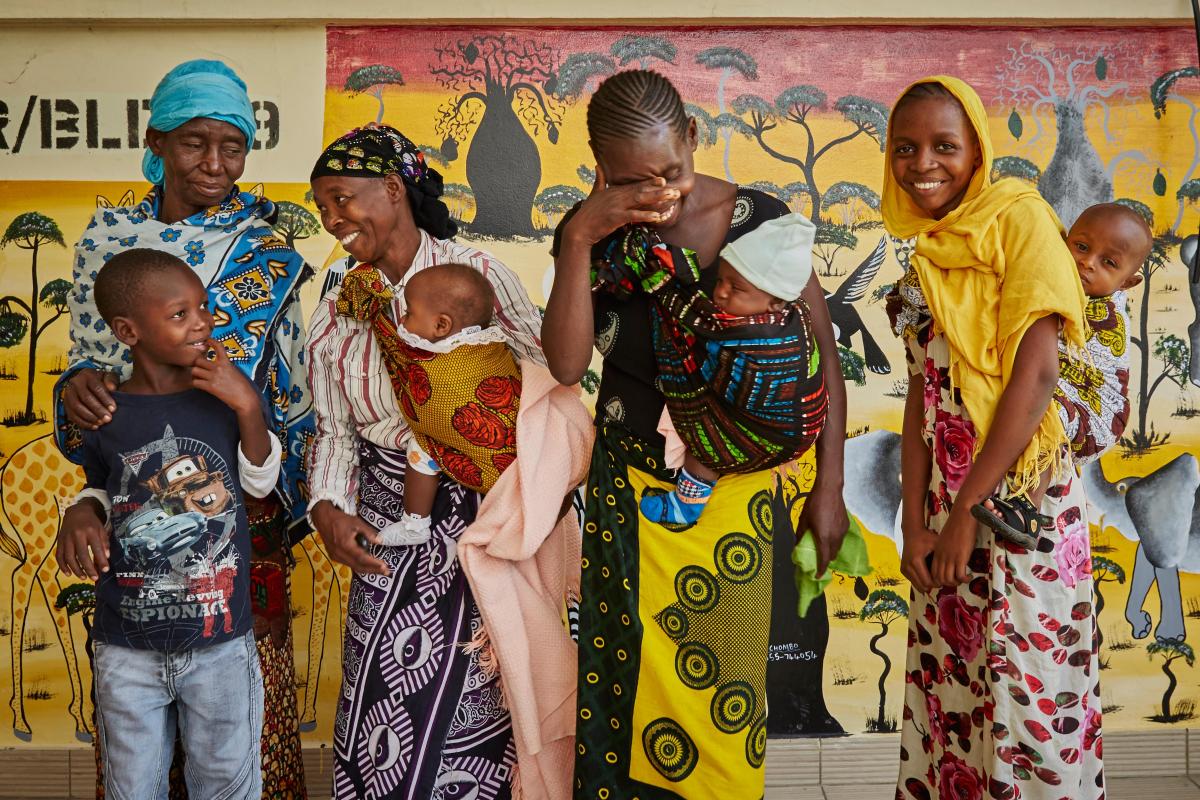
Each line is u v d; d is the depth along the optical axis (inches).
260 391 107.2
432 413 96.1
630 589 93.8
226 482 96.0
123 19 130.0
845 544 100.3
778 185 135.6
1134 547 137.1
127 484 94.3
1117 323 101.7
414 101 134.4
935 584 96.3
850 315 136.7
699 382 87.2
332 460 103.2
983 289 91.9
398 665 99.7
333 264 135.6
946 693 98.7
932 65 135.1
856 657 137.3
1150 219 136.5
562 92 134.8
